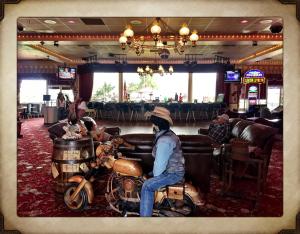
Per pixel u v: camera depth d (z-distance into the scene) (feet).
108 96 55.31
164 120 8.89
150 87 56.03
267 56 39.73
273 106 51.34
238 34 30.01
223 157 12.41
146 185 8.63
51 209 10.36
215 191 12.52
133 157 10.83
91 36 30.60
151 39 30.40
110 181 9.84
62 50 40.57
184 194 8.93
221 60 47.70
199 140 10.98
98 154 9.68
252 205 10.98
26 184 13.17
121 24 26.35
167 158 8.55
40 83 54.70
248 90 51.42
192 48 38.27
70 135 10.80
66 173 10.61
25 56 44.73
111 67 44.93
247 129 14.62
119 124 39.70
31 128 35.86
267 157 12.63
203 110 47.14
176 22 25.45
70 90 53.31
